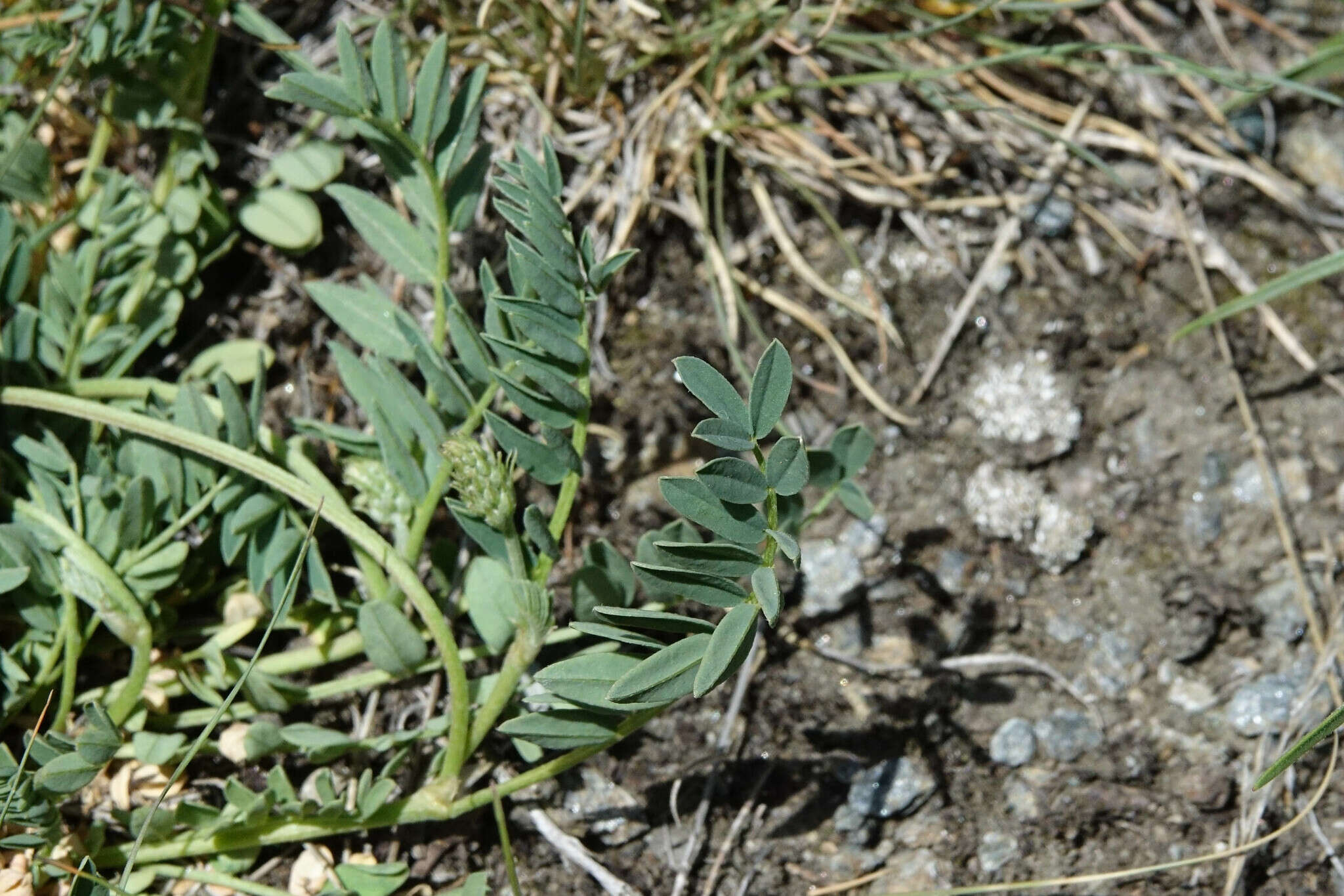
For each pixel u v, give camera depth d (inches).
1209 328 24.8
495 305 22.1
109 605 22.0
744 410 20.5
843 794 23.5
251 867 22.6
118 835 22.5
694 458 24.3
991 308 24.8
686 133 24.7
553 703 21.9
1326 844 23.3
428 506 22.4
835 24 24.9
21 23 23.5
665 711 23.5
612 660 21.2
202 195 23.7
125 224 23.3
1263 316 24.9
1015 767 23.6
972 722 23.7
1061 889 23.3
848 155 25.0
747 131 24.8
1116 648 23.9
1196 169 25.3
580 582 22.3
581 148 24.7
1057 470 24.4
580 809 23.1
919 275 24.9
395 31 22.1
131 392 23.0
